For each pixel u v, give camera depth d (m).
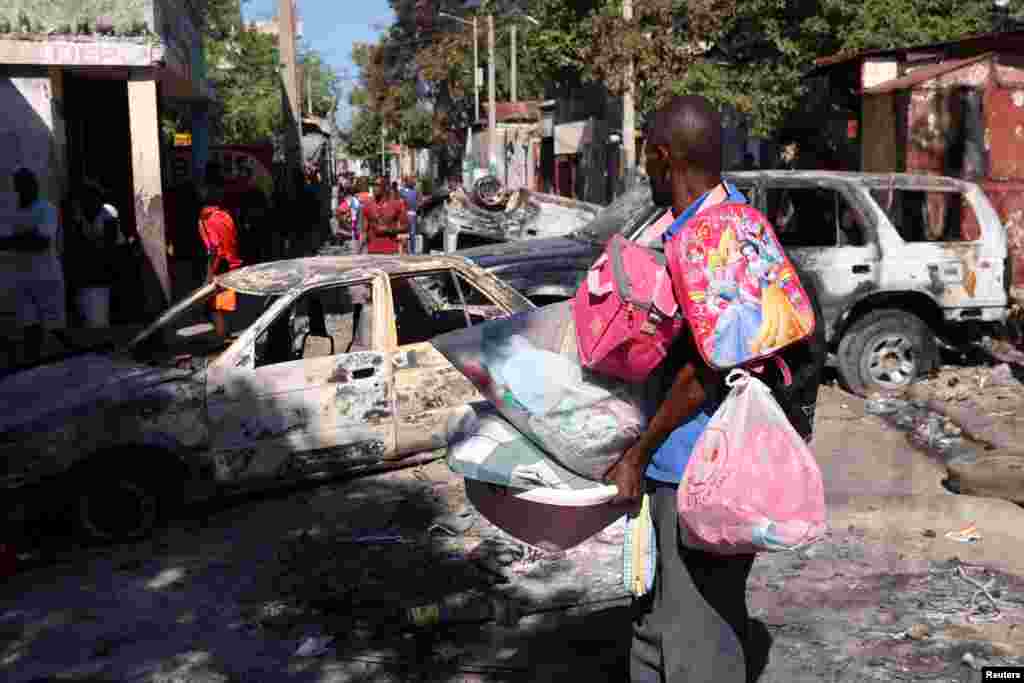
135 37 13.11
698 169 2.85
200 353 6.38
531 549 5.19
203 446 5.85
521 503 2.96
